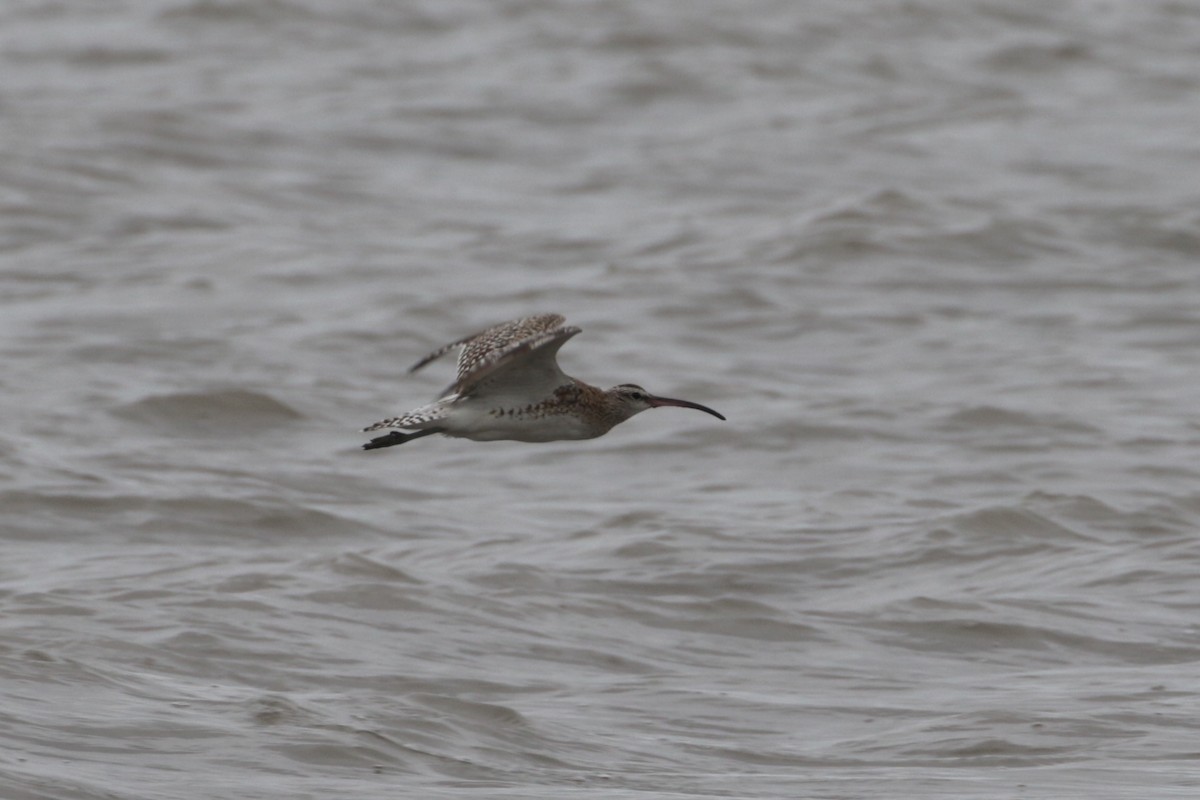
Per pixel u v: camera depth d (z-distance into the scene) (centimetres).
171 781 1034
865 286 2741
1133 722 1229
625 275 2784
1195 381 2297
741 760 1155
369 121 3762
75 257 2864
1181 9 4800
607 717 1230
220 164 3453
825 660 1382
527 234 3047
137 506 1756
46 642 1310
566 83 4047
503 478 1952
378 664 1319
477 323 2569
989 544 1658
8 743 1072
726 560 1603
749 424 2128
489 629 1417
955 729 1216
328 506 1812
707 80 4081
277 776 1058
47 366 2295
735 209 3200
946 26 4544
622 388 1197
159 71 4094
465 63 4200
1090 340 2495
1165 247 2945
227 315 2572
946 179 3384
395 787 1052
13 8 4628
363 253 2925
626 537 1670
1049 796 1081
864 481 1919
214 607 1420
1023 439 2058
